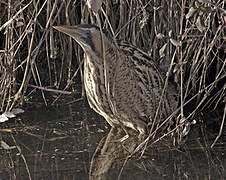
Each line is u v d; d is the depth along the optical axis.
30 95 8.11
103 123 7.41
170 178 6.12
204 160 6.44
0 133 7.16
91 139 6.98
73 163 6.44
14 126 7.31
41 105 7.84
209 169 6.27
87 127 7.29
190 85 7.91
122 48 7.10
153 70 7.17
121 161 6.48
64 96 8.10
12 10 7.53
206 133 7.04
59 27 6.76
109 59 6.83
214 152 6.59
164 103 7.26
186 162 6.41
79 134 7.11
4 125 7.34
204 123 7.29
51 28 7.67
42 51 8.68
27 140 6.98
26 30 7.49
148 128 7.18
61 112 7.67
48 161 6.50
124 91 6.93
